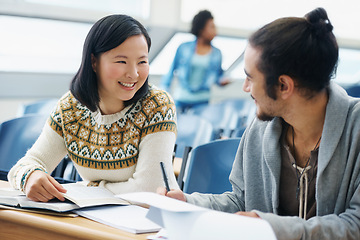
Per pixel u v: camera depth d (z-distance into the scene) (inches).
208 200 57.3
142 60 63.1
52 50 194.1
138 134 66.2
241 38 248.2
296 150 54.0
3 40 181.2
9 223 52.6
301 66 46.4
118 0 197.9
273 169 54.0
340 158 50.0
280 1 253.4
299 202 54.7
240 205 59.2
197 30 184.1
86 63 64.6
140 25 63.9
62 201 56.0
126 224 49.4
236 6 241.9
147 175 63.9
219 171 75.4
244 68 49.5
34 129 92.7
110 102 66.4
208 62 187.5
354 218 47.7
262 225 38.4
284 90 47.8
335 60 47.4
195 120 111.3
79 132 68.3
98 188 62.7
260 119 51.2
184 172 82.9
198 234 40.3
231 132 126.3
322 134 50.2
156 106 66.9
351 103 50.9
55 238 49.8
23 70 184.5
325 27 46.5
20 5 169.2
